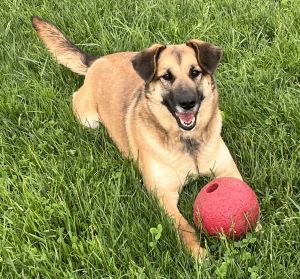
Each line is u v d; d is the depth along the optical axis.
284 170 1.10
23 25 1.62
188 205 1.09
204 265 0.91
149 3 1.64
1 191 1.07
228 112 1.26
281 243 0.95
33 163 1.16
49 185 1.10
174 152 1.09
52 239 1.00
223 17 1.56
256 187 1.10
